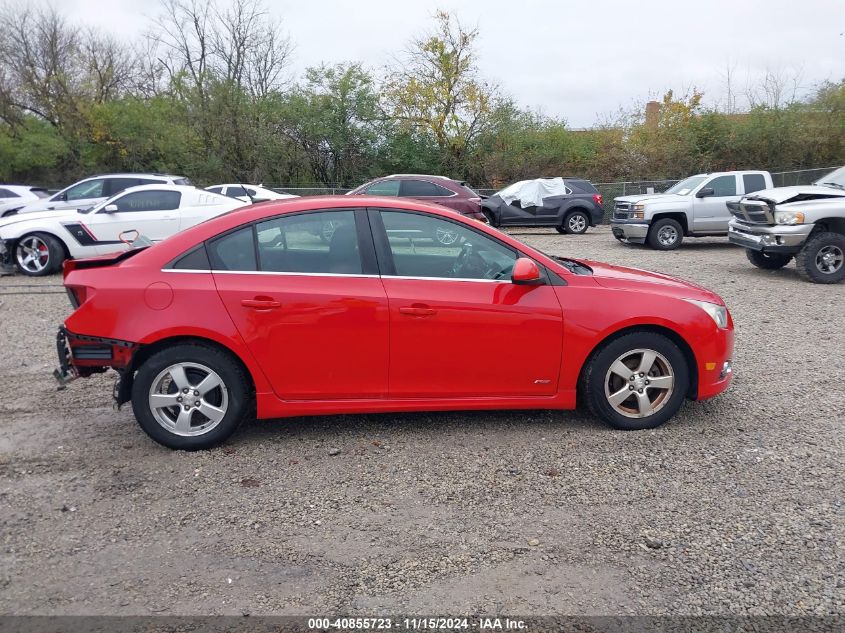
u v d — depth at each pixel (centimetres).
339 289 448
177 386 445
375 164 3244
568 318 462
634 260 1433
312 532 355
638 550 336
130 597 301
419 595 302
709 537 347
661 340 472
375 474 421
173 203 1218
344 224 462
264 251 455
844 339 745
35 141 3119
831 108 2984
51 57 3400
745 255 1522
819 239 1095
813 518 363
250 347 441
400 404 463
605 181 3078
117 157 3238
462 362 460
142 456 447
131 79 3625
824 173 2733
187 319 436
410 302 450
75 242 1173
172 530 357
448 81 3206
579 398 534
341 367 452
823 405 538
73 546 342
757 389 578
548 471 423
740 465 429
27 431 491
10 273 1202
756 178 1656
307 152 3222
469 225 471
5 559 330
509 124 3225
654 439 471
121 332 436
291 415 457
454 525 361
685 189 1695
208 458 444
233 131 3105
